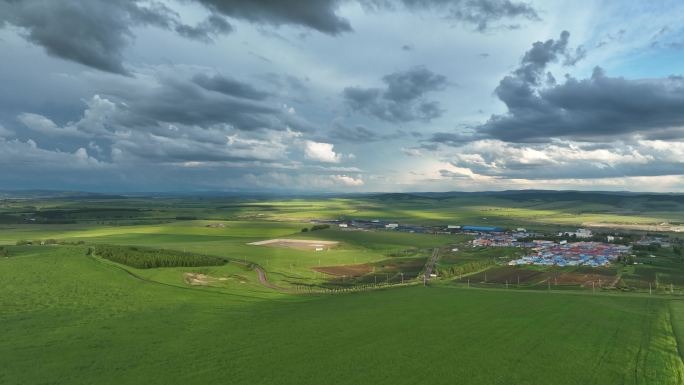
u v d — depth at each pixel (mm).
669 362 67875
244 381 60062
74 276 126062
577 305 107000
